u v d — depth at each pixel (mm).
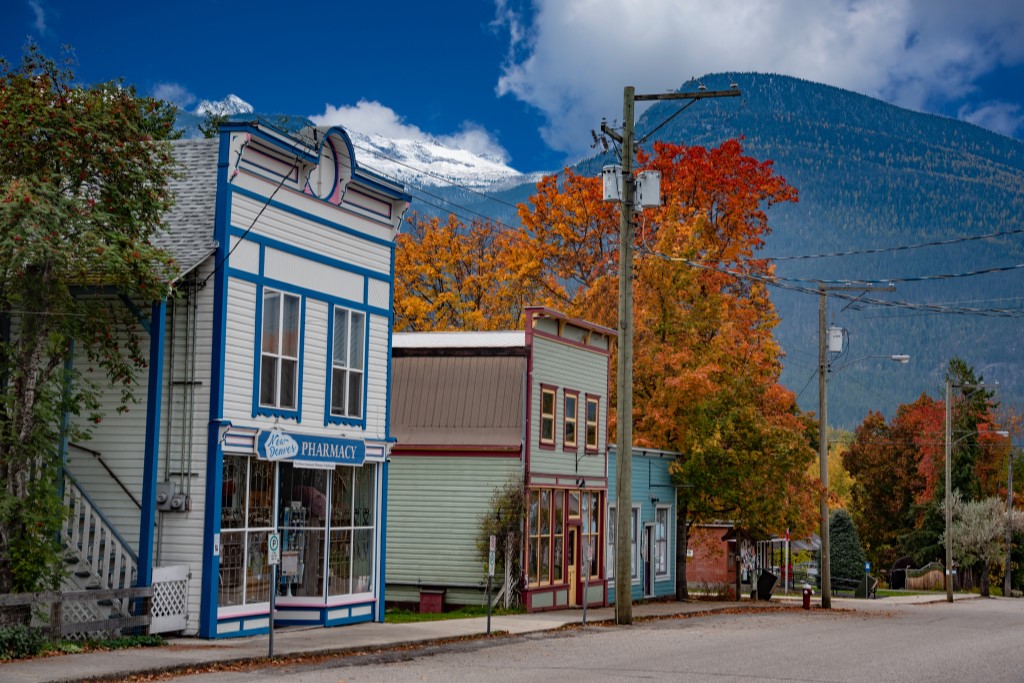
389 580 34562
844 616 39719
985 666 21375
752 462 43969
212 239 23156
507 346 34812
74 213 20703
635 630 29000
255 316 23969
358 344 27484
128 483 22938
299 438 24812
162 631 22047
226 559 23234
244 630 23562
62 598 20031
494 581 33719
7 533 20484
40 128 21250
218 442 22719
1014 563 85375
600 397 39688
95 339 22453
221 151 23438
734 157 56938
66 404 21391
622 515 31016
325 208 26297
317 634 24422
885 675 19422
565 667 19594
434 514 34469
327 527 26266
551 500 36219
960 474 88688
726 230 57375
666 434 45469
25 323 21078
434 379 35156
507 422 34406
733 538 50812
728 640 26078
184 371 23062
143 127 23344
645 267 45625
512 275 54125
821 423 45531
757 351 47531
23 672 16859
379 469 28281
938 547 84875
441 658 20922
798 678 18734
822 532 45656
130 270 21219
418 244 54906
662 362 44250
